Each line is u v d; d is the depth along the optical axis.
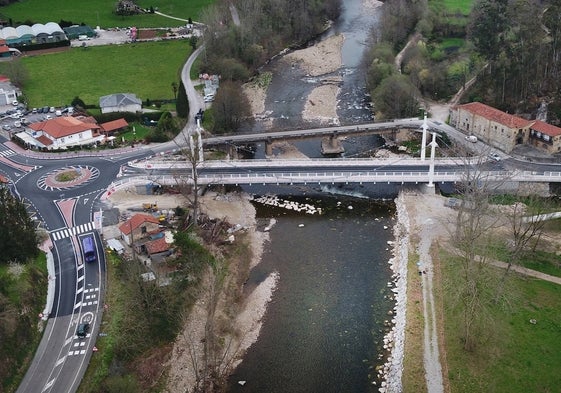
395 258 130.12
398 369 99.50
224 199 153.38
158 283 111.31
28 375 95.56
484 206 117.06
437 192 152.88
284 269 128.00
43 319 107.31
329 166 157.50
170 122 184.38
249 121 195.88
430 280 119.75
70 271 120.56
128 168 161.75
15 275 111.62
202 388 96.12
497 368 95.62
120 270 118.12
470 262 99.75
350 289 121.19
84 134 180.25
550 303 107.94
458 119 181.38
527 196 142.25
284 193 158.62
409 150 178.12
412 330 107.00
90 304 110.81
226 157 171.62
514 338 100.62
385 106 196.12
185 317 108.94
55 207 145.00
